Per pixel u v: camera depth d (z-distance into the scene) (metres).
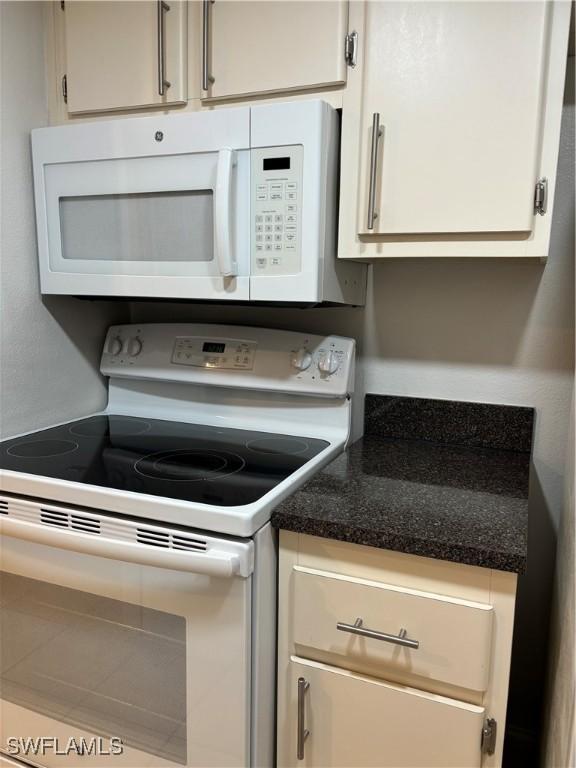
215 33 1.20
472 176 1.07
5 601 1.19
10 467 1.16
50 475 1.11
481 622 0.88
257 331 1.51
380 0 1.09
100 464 1.19
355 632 0.96
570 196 1.30
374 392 1.55
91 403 1.66
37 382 1.47
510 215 1.05
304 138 1.10
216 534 0.95
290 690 1.05
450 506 1.02
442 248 1.12
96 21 1.30
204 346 1.55
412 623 0.93
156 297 1.31
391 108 1.11
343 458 1.32
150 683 1.07
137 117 1.30
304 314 1.58
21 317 1.40
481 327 1.42
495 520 0.95
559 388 1.37
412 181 1.11
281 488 1.06
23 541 1.09
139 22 1.25
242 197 1.17
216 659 0.99
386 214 1.14
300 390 1.44
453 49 1.05
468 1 1.03
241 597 0.94
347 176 1.17
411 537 0.89
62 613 1.13
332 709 1.02
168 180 1.23
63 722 1.18
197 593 0.98
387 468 1.25
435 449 1.42
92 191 1.31
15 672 1.21
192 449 1.33
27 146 1.37
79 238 1.36
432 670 0.93
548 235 1.05
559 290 1.34
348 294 1.36
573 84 1.26
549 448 1.39
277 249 1.16
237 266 1.20
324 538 0.98
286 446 1.37
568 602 0.95
